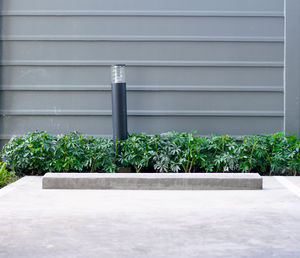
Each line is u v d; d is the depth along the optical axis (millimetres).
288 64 7789
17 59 7820
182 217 4809
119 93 7293
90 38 7801
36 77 7824
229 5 7816
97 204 5414
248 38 7805
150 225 4516
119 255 3666
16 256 3646
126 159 7211
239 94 7793
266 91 7816
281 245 3910
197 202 5523
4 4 7793
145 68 7816
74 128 7812
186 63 7805
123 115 7316
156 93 7789
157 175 6520
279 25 7785
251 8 7820
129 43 7820
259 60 7797
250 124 7812
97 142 7348
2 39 7785
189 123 7820
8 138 7812
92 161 7277
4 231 4312
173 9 7805
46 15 7801
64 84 7809
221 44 7820
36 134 7461
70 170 7418
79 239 4074
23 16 7812
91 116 7824
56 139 7363
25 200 5629
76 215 4895
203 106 7812
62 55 7816
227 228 4410
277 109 7797
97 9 7805
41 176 7246
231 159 7129
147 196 5891
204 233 4250
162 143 7355
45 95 7828
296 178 7059
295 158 7273
